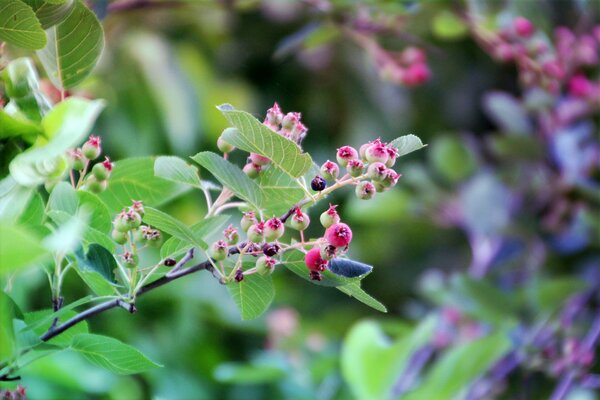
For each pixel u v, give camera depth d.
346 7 1.19
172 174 0.69
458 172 1.62
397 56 1.29
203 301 1.52
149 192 0.74
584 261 1.53
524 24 1.26
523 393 1.34
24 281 1.20
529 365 1.32
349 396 1.39
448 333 1.43
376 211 1.62
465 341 1.32
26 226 0.66
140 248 0.71
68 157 0.69
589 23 1.50
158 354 1.46
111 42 1.54
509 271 1.55
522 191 1.53
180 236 0.67
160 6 1.14
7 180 0.66
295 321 1.58
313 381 1.43
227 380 1.33
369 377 1.17
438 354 1.52
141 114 1.60
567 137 1.49
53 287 0.68
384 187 0.67
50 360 1.16
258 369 1.31
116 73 1.57
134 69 1.59
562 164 1.50
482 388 1.34
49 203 0.67
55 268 0.69
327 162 0.67
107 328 1.42
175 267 0.69
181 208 1.56
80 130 0.63
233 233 0.68
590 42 1.39
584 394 1.34
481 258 1.56
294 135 0.69
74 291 1.27
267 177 0.69
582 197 1.49
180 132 1.62
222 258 0.67
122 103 1.58
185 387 1.46
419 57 1.24
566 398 1.29
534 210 1.53
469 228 1.59
